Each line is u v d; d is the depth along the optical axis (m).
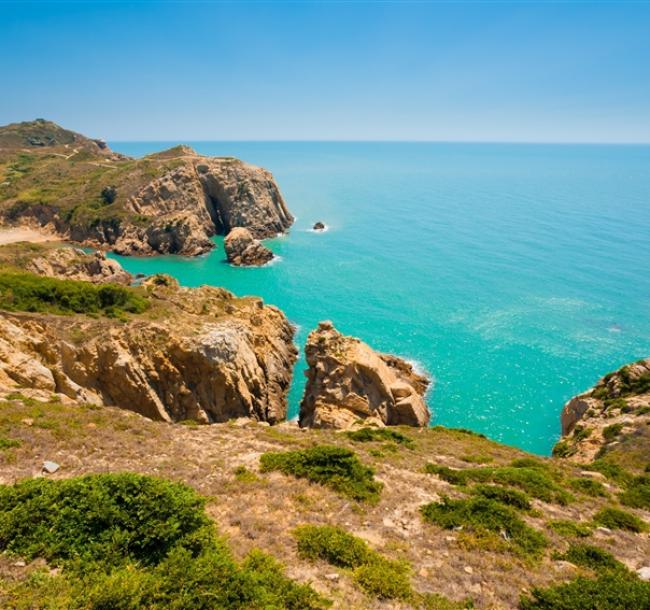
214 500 16.75
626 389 42.84
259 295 89.31
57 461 19.30
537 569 14.62
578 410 45.06
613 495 23.72
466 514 17.56
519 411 53.44
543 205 164.38
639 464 29.56
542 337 70.31
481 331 72.62
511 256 108.00
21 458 19.09
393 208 169.38
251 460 21.83
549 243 116.25
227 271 105.88
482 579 13.57
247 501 17.03
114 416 27.20
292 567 12.75
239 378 50.06
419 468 23.80
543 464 27.22
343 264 107.94
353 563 13.21
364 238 130.50
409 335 71.69
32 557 11.46
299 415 52.31
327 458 20.59
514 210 157.12
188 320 53.44
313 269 105.06
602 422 38.78
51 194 146.50
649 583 13.91
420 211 162.25
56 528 12.20
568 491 23.17
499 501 19.78
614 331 71.75
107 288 52.25
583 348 66.88
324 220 154.88
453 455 28.12
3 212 141.50
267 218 139.25
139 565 11.47
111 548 11.66
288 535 14.67
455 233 130.25
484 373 61.06
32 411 24.83
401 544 15.18
